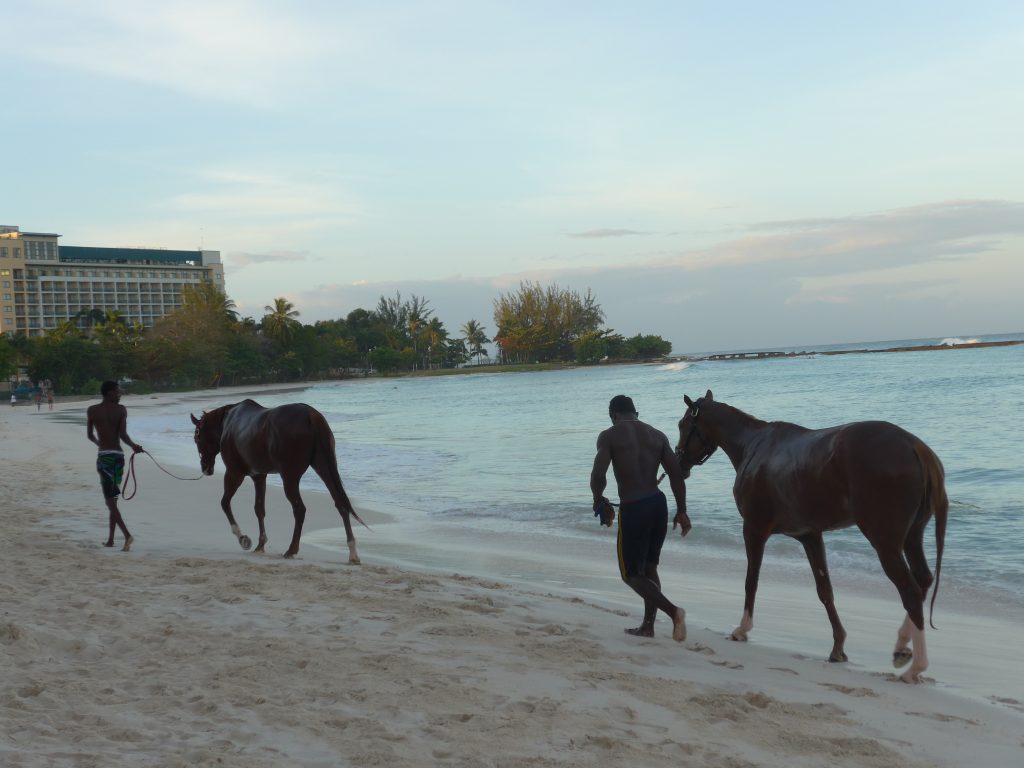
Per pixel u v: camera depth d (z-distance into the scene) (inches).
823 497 233.0
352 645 229.0
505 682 199.3
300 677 201.2
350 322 7298.2
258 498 429.1
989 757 167.0
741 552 442.0
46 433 1469.0
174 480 787.4
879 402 1694.1
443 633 246.4
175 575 335.6
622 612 302.7
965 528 481.1
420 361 7711.6
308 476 826.8
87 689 191.3
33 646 225.8
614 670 215.0
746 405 1846.7
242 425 422.0
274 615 267.9
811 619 304.8
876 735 177.8
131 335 5083.7
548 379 4852.4
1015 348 6338.6
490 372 7150.6
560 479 767.1
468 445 1153.4
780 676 221.6
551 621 273.1
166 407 2790.4
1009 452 814.5
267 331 5674.2
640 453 255.3
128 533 418.0
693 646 248.2
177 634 241.4
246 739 160.7
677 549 452.8
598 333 7672.2
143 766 146.2
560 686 197.2
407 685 194.2
